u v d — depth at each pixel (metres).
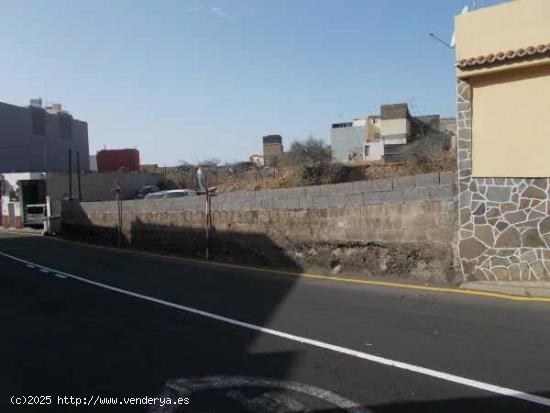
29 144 57.81
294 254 14.20
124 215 22.94
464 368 5.83
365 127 77.12
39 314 9.36
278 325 7.95
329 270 13.26
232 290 11.12
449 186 10.92
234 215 16.23
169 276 13.55
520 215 10.03
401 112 68.19
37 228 37.41
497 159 10.21
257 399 5.18
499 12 9.83
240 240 16.02
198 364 6.29
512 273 10.13
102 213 24.95
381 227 12.12
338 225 13.06
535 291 9.30
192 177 56.00
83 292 11.55
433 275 11.12
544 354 6.21
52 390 5.58
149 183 55.78
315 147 47.56
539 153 9.78
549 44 9.19
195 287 11.68
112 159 67.75
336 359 6.29
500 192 10.21
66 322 8.66
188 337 7.49
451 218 10.89
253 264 15.34
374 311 8.64
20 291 11.98
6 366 6.41
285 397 5.20
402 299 9.48
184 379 5.79
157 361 6.45
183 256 18.33
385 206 12.02
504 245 10.20
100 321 8.66
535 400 4.96
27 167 57.41
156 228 20.52
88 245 24.27
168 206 19.69
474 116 10.41
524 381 5.41
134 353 6.80
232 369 6.06
